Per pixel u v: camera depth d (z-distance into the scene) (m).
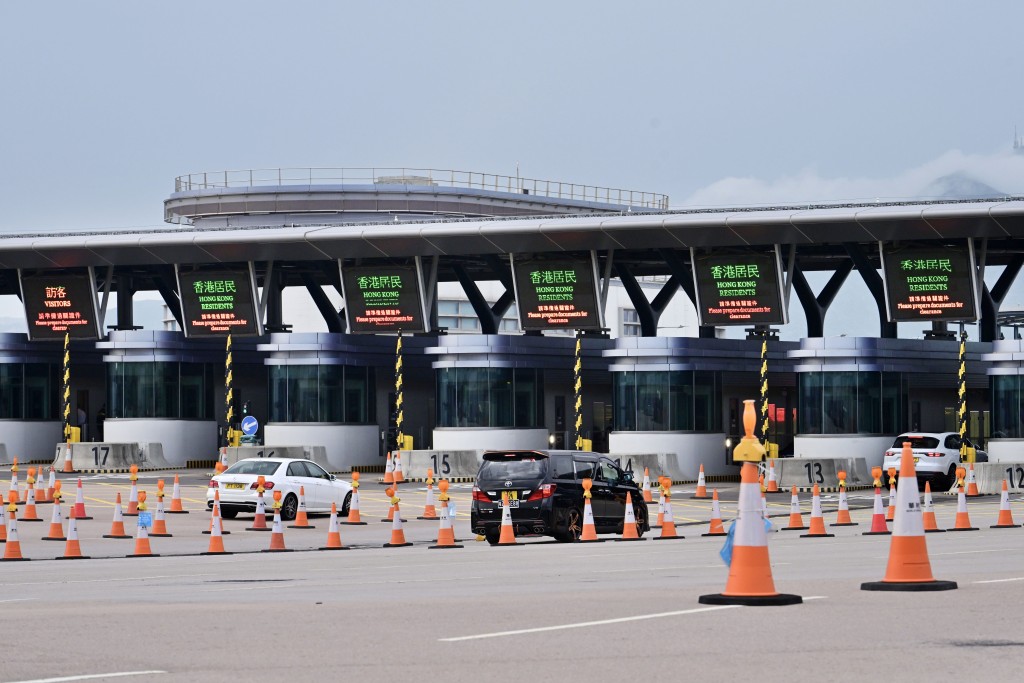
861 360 101.00
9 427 117.94
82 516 65.44
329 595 28.59
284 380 111.12
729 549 24.38
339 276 127.38
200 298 118.25
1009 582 28.12
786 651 18.64
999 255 124.06
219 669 17.83
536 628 21.38
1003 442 98.00
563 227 110.31
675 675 16.98
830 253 119.69
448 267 133.38
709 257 109.44
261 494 60.84
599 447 122.12
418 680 16.84
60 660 18.77
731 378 113.94
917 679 16.56
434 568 37.62
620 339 105.62
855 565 35.59
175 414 114.88
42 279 121.25
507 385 107.19
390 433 120.38
